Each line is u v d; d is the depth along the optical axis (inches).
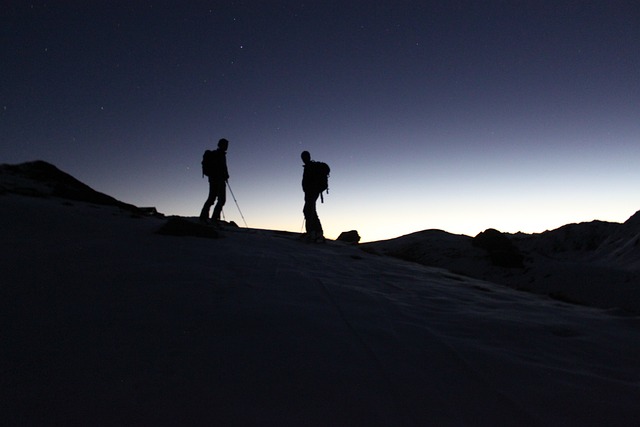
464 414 96.3
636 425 97.3
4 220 303.3
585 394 111.3
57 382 98.7
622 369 134.5
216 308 157.6
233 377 105.7
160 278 194.4
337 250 400.8
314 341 132.1
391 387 106.3
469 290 264.5
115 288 175.9
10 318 136.1
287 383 104.1
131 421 84.7
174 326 137.6
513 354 138.3
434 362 124.6
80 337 124.9
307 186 438.0
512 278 624.4
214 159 422.3
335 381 106.8
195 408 90.5
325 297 185.8
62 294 164.1
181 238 317.4
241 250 296.8
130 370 106.3
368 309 174.7
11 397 91.4
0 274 183.3
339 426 87.4
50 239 266.5
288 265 259.0
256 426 85.1
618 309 231.0
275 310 158.1
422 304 198.5
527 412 99.3
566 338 163.8
